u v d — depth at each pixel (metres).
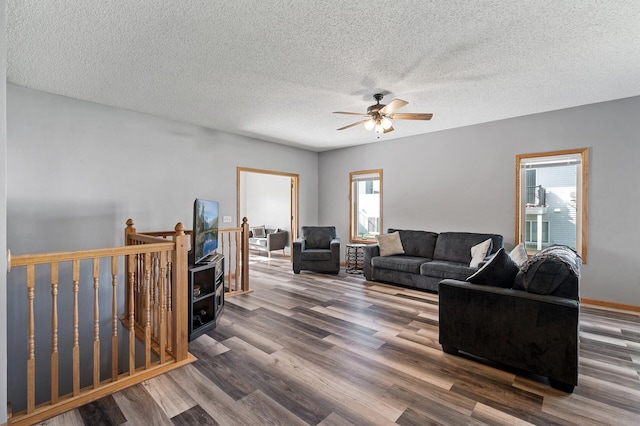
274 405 1.85
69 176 3.64
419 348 2.60
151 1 1.93
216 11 2.04
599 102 3.74
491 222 4.61
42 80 3.16
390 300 3.95
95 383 2.01
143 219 4.28
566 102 3.75
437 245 4.80
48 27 2.21
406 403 1.86
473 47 2.49
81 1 1.92
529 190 4.36
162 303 2.33
